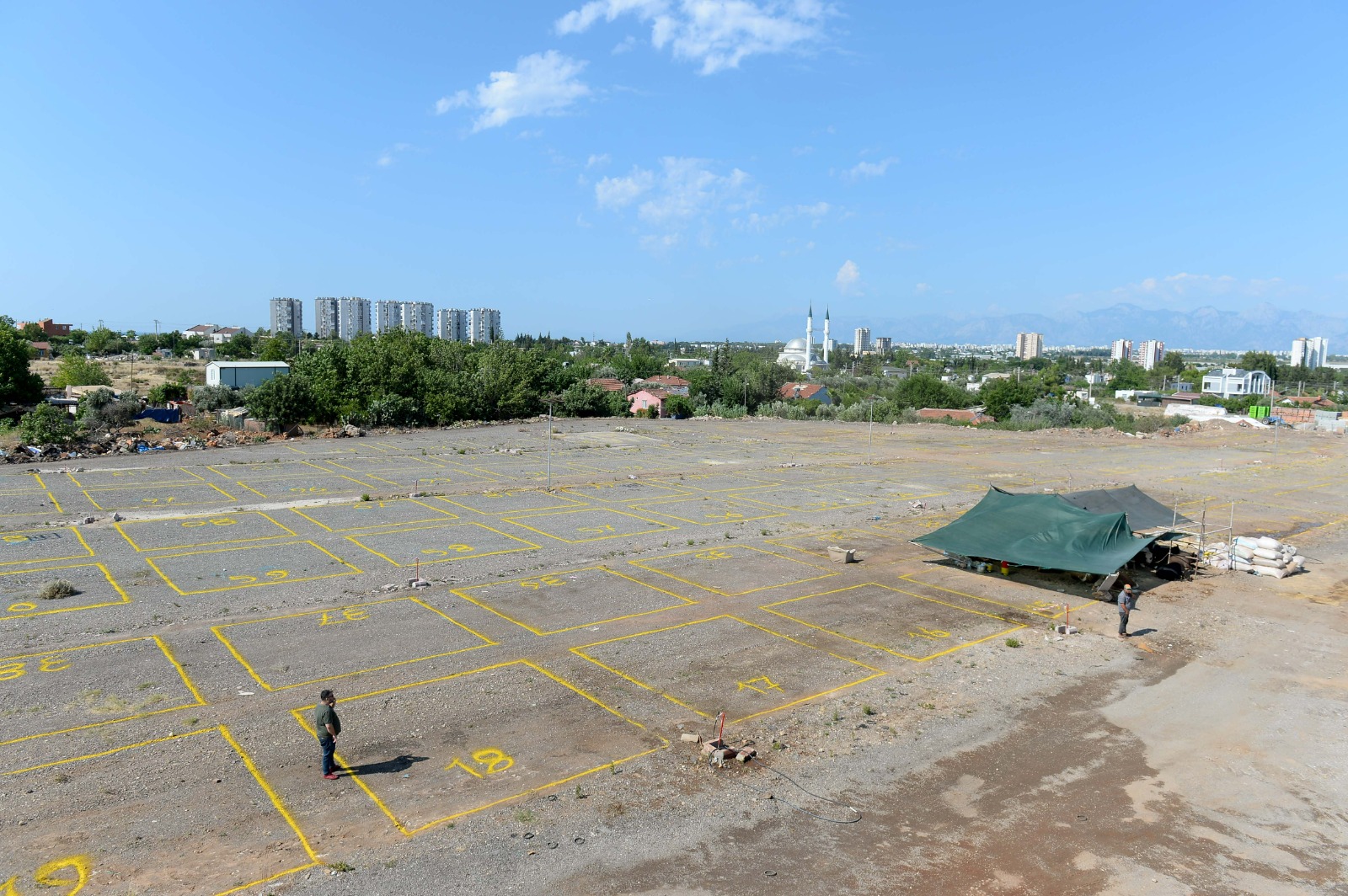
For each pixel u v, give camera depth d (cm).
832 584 2575
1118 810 1348
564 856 1162
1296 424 9862
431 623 2111
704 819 1269
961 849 1217
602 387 10581
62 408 6669
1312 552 3297
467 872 1117
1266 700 1827
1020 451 6500
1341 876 1186
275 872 1104
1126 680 1905
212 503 3516
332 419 6569
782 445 6544
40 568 2481
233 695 1653
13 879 1064
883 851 1204
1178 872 1185
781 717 1634
